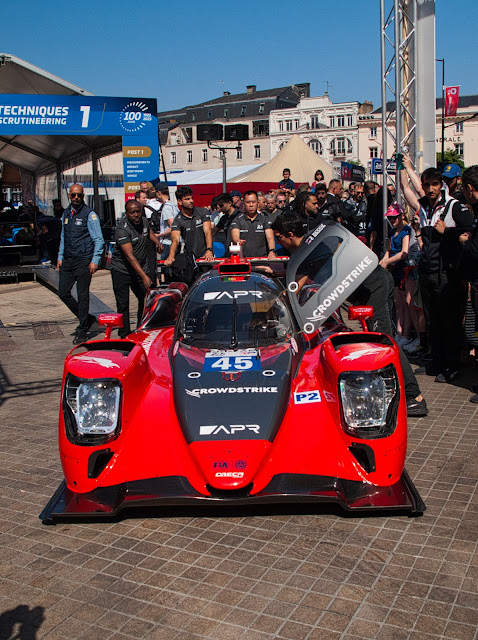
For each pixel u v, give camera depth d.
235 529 3.21
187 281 6.41
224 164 15.16
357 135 80.50
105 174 18.52
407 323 7.39
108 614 2.57
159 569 2.87
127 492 3.16
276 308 4.41
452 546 2.98
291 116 83.88
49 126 13.30
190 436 3.26
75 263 8.14
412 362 6.68
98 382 3.38
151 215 10.46
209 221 7.54
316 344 4.37
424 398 5.43
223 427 3.27
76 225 8.00
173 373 3.87
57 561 2.97
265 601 2.61
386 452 3.22
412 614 2.49
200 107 89.94
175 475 3.20
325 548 2.99
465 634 2.36
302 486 3.12
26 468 4.15
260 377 3.67
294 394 3.65
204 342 4.17
